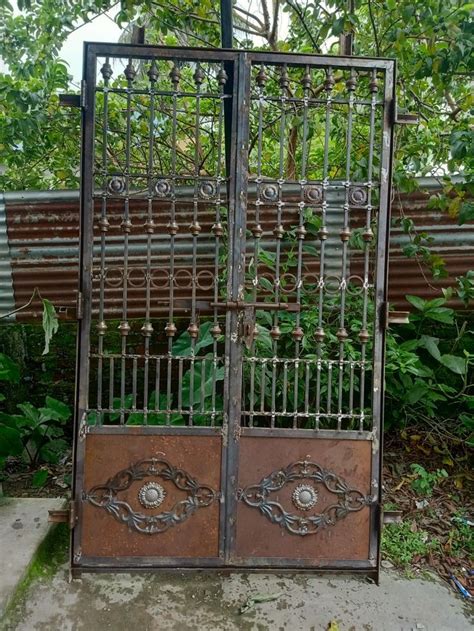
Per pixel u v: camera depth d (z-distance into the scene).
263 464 2.37
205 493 2.35
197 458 2.35
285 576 2.37
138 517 2.33
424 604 2.24
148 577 2.33
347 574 2.39
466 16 2.93
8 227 3.31
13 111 3.60
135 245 3.33
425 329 3.68
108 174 2.33
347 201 2.38
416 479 3.14
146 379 2.36
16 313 3.43
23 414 3.44
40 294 3.42
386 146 2.33
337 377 3.04
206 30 3.82
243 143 2.30
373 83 2.33
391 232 3.41
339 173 3.82
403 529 2.71
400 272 3.48
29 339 3.63
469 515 2.88
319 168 4.20
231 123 2.33
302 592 2.28
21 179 4.11
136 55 2.26
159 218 3.32
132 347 3.60
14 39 3.86
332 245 3.36
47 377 3.64
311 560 2.37
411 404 3.54
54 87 3.73
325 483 2.38
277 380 2.97
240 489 2.36
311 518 2.37
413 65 3.21
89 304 2.30
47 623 2.06
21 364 3.59
